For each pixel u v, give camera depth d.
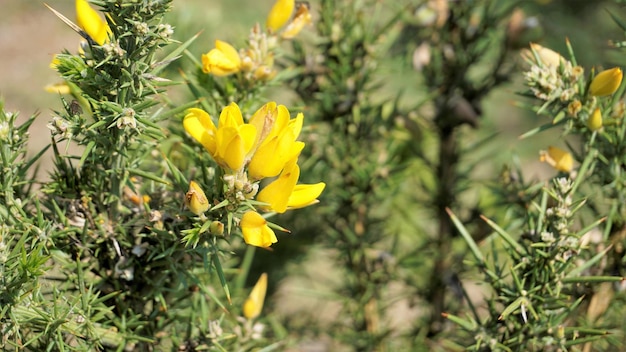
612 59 0.57
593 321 0.53
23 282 0.45
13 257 0.45
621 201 0.51
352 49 0.59
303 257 0.67
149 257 0.47
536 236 0.50
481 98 0.63
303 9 0.53
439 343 0.62
